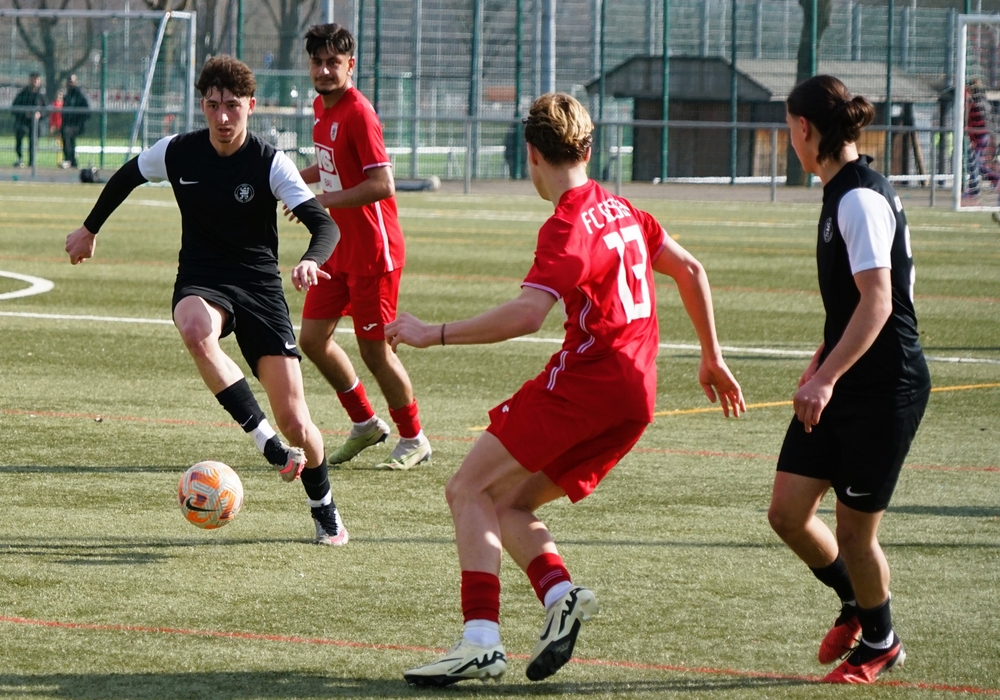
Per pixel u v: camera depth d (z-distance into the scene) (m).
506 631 10.78
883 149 88.25
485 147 89.75
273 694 9.34
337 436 18.45
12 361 23.19
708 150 91.00
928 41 91.75
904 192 79.19
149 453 16.88
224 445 17.42
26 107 79.06
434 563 12.61
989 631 10.88
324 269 16.22
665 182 87.62
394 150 90.06
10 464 16.09
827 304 9.40
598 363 9.56
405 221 57.06
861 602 9.68
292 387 12.95
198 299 12.74
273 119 80.62
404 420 16.53
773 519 9.73
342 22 93.62
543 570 9.48
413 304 31.73
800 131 9.42
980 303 33.34
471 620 9.38
